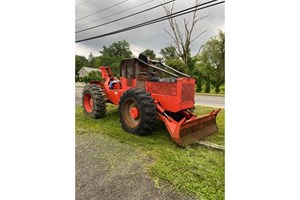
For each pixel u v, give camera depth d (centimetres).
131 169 240
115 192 201
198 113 536
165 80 358
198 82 1206
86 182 216
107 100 489
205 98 908
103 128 391
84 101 489
